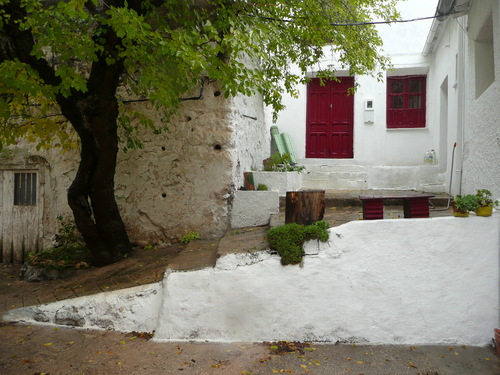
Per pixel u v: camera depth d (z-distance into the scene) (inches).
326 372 145.9
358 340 169.2
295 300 172.2
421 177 352.5
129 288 193.2
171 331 175.6
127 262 228.8
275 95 219.3
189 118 256.5
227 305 174.7
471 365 150.0
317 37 219.1
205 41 181.3
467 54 252.2
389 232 171.9
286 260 171.8
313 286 171.9
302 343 169.0
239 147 273.1
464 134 259.9
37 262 244.2
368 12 293.1
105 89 201.3
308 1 215.8
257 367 149.6
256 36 188.2
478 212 171.6
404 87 385.7
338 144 396.8
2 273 265.1
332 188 372.2
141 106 259.8
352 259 172.1
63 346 167.5
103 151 210.8
